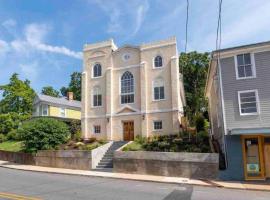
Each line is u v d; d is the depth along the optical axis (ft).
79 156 76.54
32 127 85.76
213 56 68.08
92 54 112.37
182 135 87.45
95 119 107.34
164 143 75.15
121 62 107.45
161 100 98.22
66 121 146.72
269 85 62.80
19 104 150.92
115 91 106.22
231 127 63.77
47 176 61.11
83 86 111.45
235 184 54.54
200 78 165.48
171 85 97.55
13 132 128.36
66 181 53.57
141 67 102.42
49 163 81.35
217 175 60.75
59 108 149.48
